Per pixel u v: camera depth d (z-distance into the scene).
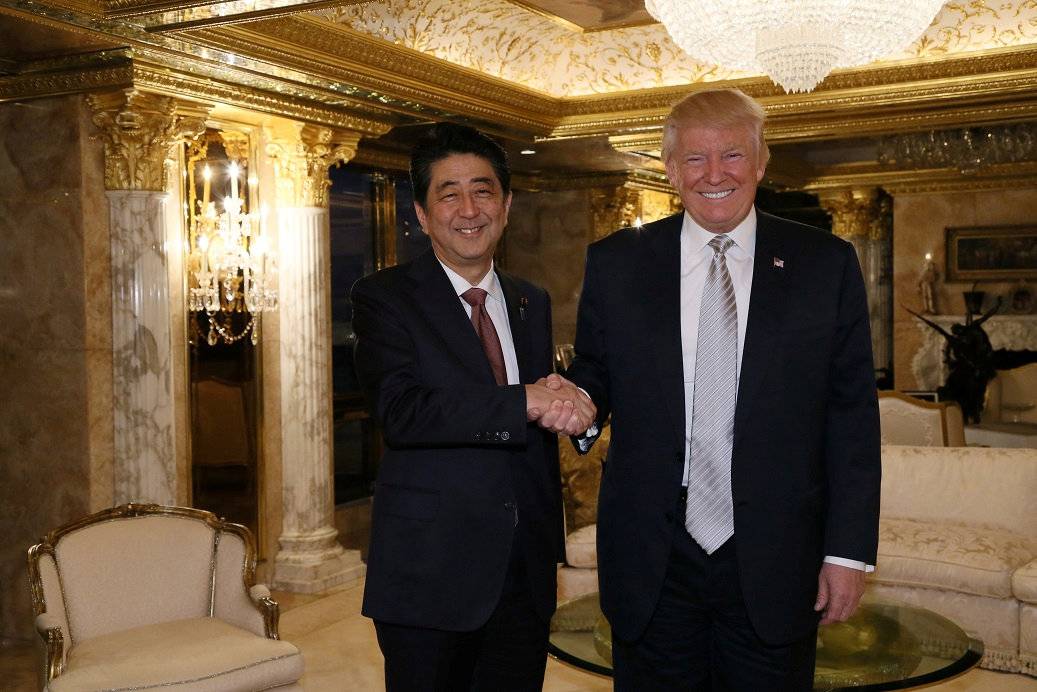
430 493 2.36
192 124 5.73
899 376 12.41
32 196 5.61
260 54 5.46
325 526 6.87
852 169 12.31
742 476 2.18
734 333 2.22
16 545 5.79
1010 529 5.12
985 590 4.62
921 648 3.51
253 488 6.62
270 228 6.72
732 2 4.46
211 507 6.33
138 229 5.57
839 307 2.21
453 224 2.39
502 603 2.44
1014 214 11.70
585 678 4.75
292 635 5.57
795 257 2.24
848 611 2.21
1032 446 9.46
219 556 4.03
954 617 4.73
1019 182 11.59
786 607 2.20
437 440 2.24
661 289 2.28
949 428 6.46
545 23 7.16
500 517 2.36
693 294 2.28
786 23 4.45
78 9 4.60
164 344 5.68
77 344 5.56
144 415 5.63
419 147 2.43
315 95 6.24
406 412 2.27
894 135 8.45
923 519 5.34
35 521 5.73
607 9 6.50
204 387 6.28
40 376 5.67
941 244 12.12
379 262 9.47
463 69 6.73
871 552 2.18
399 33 6.31
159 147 5.57
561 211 11.50
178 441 6.09
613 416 2.35
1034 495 5.13
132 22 4.77
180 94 5.54
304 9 4.53
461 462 2.36
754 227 2.29
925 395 10.86
